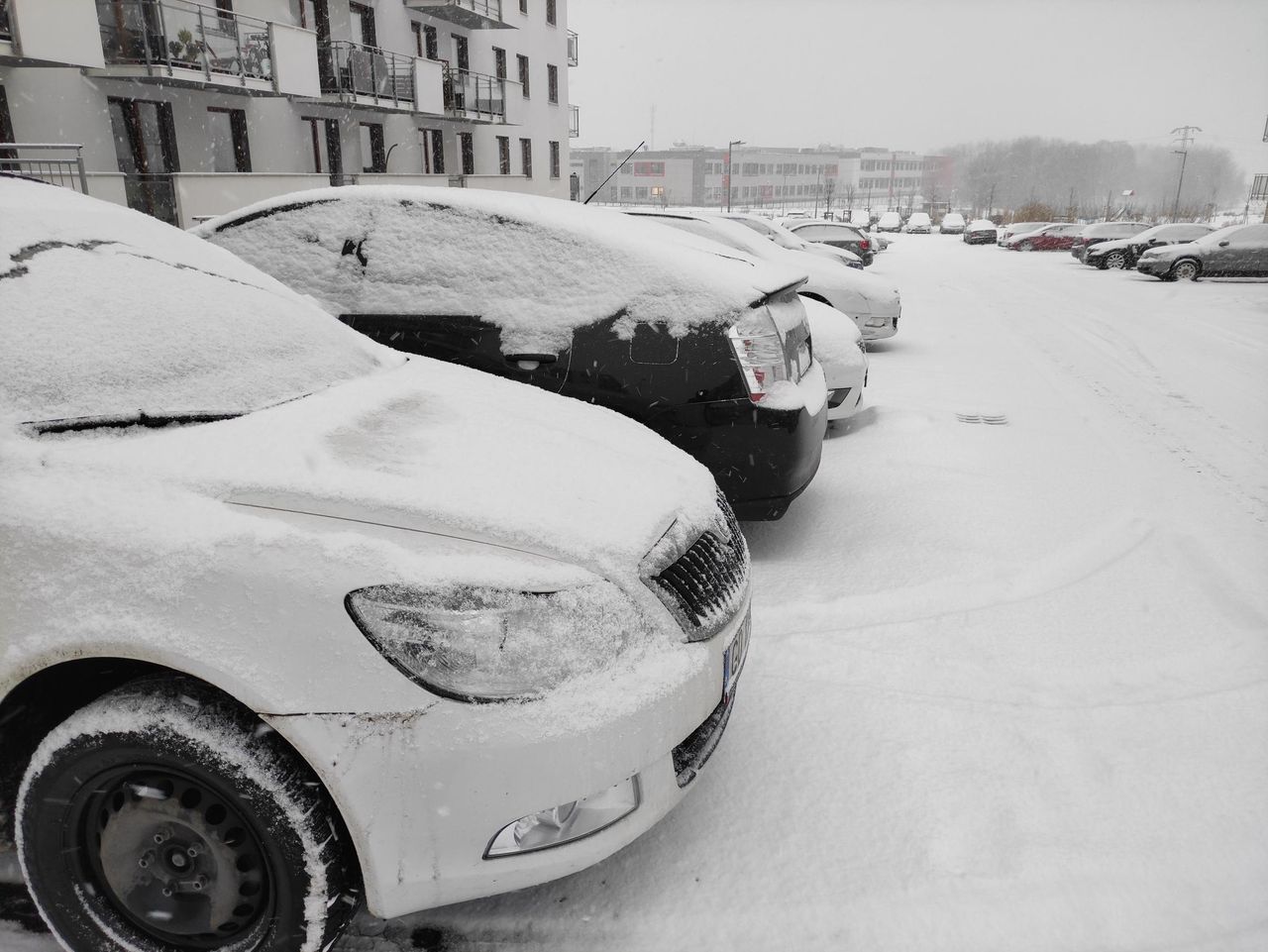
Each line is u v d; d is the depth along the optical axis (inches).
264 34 700.0
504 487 78.3
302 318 111.3
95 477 70.1
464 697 64.2
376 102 875.4
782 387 142.6
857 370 234.2
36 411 73.9
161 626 63.9
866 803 97.7
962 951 78.7
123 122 622.5
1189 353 411.8
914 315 555.5
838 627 138.3
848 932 80.4
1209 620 142.3
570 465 87.4
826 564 162.2
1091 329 492.4
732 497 143.9
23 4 486.6
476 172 1201.4
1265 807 97.6
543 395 113.8
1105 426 271.6
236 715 65.1
